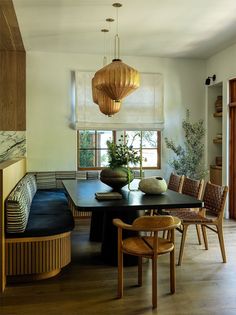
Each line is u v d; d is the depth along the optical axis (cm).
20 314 266
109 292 305
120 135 666
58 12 431
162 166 677
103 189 410
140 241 311
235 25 488
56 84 630
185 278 336
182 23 478
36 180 602
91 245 450
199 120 690
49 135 630
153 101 664
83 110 630
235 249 426
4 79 605
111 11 430
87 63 639
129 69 373
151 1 402
